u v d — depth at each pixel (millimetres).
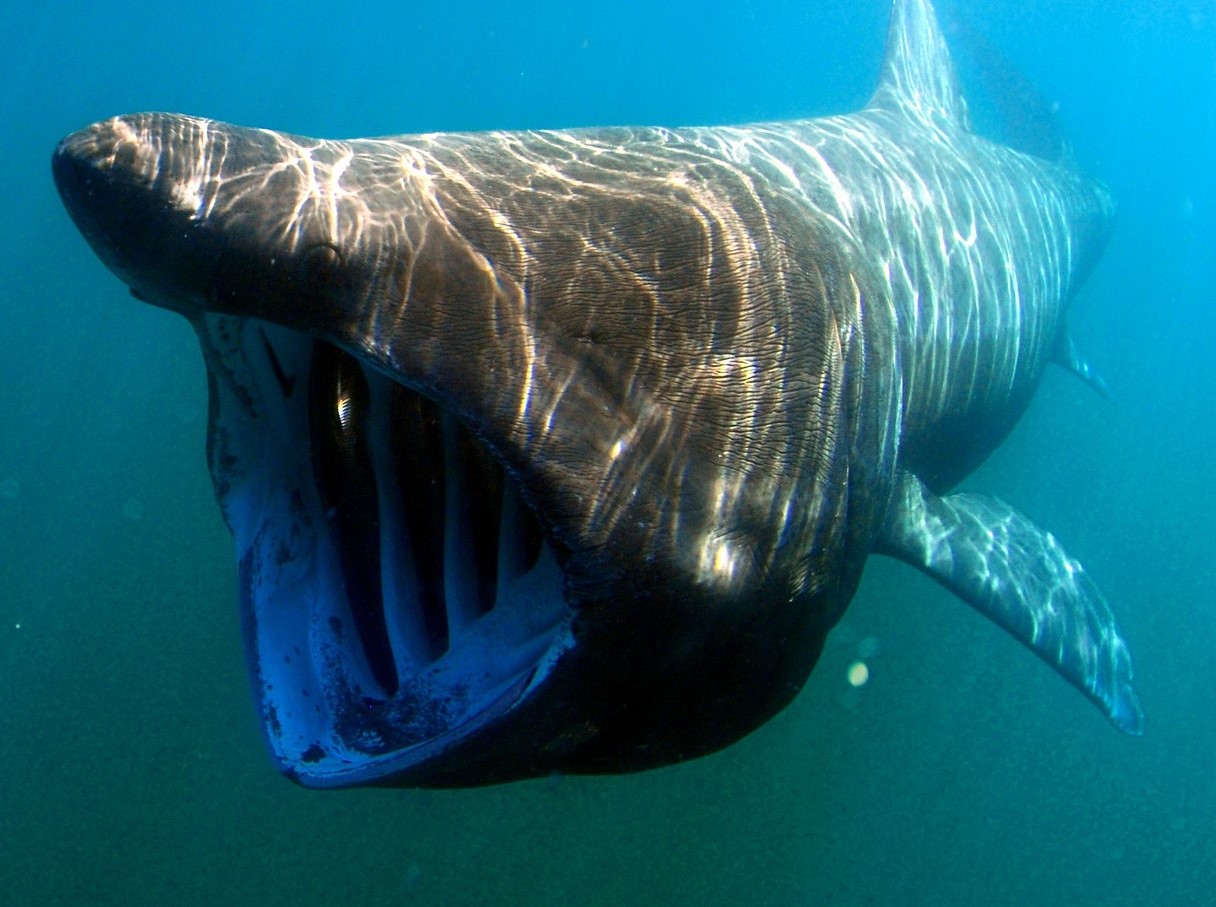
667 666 2246
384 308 1949
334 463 2621
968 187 5438
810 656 2787
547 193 2342
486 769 2299
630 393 2158
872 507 3033
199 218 1826
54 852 8258
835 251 2895
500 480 2621
